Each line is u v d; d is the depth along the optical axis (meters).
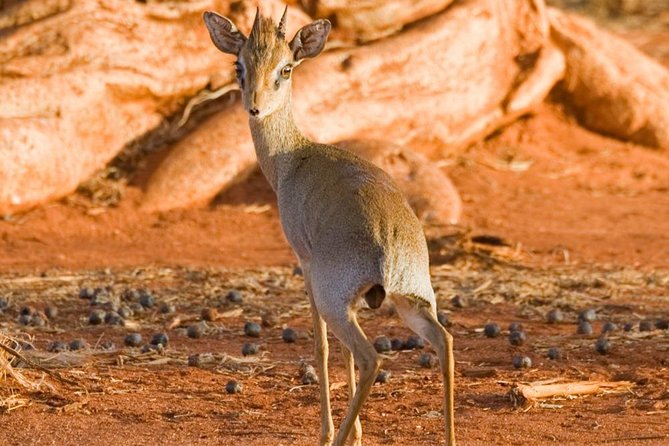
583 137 31.17
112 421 12.10
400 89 28.08
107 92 25.44
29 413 12.36
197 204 25.19
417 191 24.45
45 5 25.84
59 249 22.12
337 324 10.18
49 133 24.16
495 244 21.81
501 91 30.33
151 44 26.22
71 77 24.86
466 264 20.83
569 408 12.53
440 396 13.01
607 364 14.30
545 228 24.38
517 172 28.86
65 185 24.48
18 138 23.61
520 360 14.16
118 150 25.84
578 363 14.36
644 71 32.25
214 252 22.12
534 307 17.77
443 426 11.84
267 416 12.28
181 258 21.61
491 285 19.17
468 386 13.38
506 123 30.66
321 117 26.75
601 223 24.89
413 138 28.45
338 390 13.35
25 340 15.32
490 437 11.45
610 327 15.95
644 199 27.33
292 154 11.96
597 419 12.04
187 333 16.09
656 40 47.16
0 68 24.42
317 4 28.11
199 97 27.09
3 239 22.55
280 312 17.47
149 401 12.86
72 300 18.20
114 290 18.70
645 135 31.31
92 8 25.80
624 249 22.56
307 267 11.23
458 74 29.06
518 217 25.27
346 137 27.09
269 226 24.14
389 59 28.02
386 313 17.23
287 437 11.52
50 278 19.70
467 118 29.42
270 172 12.14
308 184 11.31
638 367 14.10
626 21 51.69
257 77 11.95
